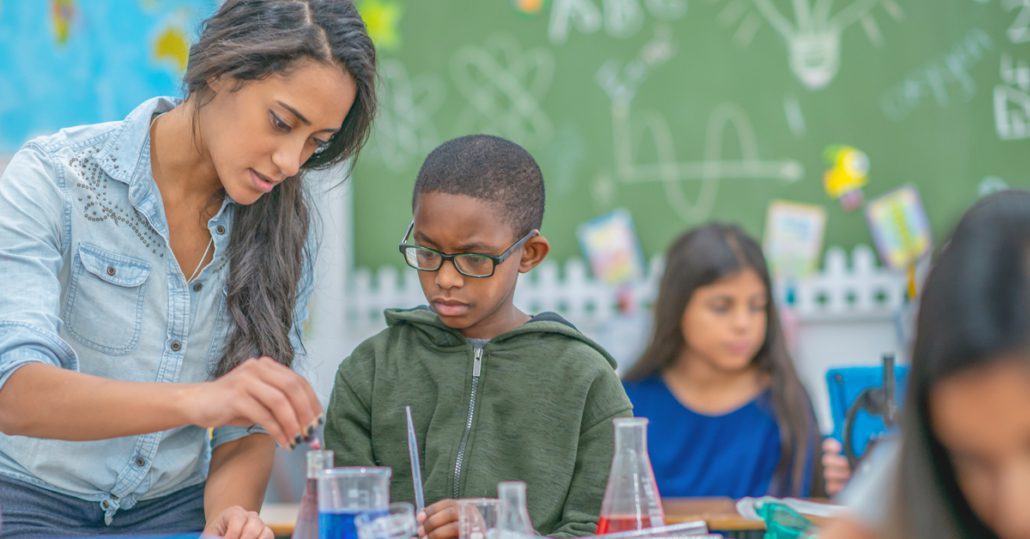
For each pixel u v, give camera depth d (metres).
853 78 3.43
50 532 1.42
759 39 3.44
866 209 3.42
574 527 1.43
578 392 1.54
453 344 1.60
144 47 3.28
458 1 3.46
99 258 1.42
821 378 3.38
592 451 1.51
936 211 3.43
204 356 1.51
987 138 3.44
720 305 2.29
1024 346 0.61
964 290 0.63
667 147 3.44
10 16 3.21
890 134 3.43
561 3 3.45
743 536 1.63
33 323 1.25
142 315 1.45
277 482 2.65
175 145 1.45
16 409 1.21
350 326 3.39
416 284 3.41
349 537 1.04
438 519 1.29
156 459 1.48
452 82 3.46
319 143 1.41
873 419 2.21
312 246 1.67
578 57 3.45
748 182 3.43
